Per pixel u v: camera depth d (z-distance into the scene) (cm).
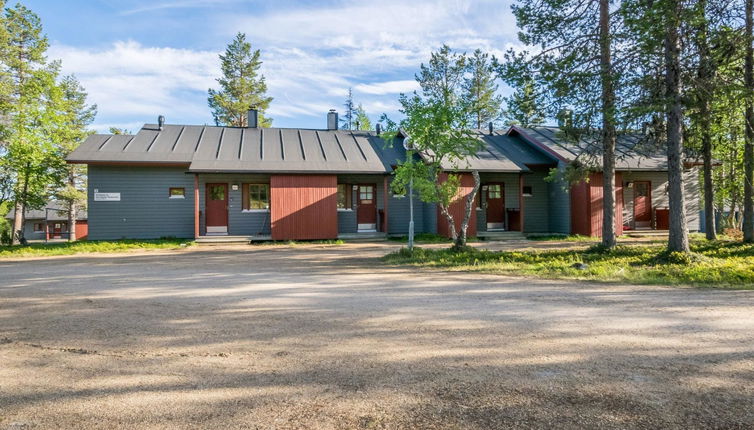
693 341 383
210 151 1766
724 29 939
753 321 452
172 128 1994
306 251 1351
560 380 296
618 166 1741
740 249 1080
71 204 3222
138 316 500
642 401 263
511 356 347
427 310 516
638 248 1091
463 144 1111
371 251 1334
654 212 1906
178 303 571
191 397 276
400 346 377
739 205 2005
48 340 407
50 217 3888
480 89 3344
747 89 917
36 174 1714
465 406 258
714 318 466
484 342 385
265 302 573
